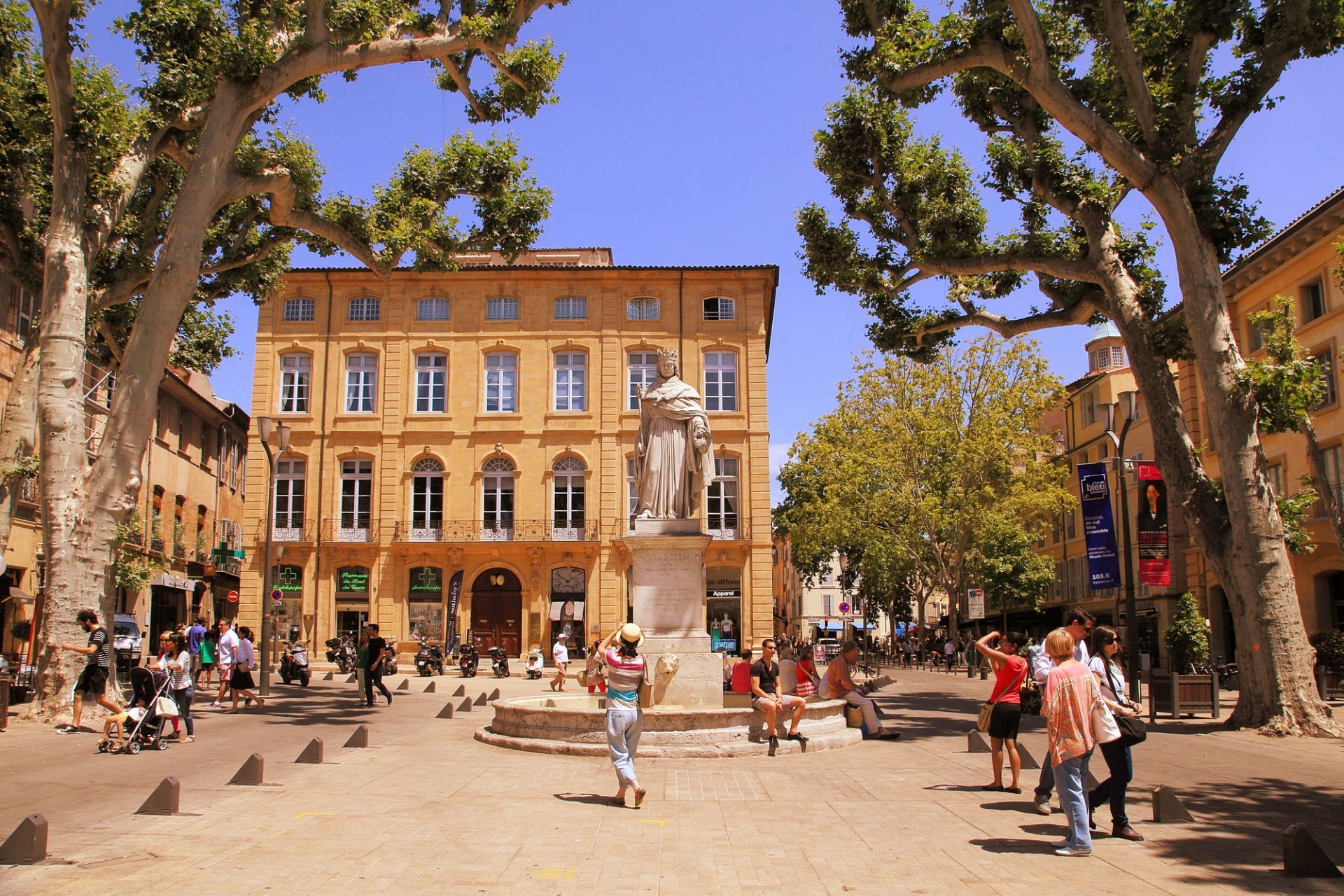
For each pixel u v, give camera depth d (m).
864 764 11.77
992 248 20.72
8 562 28.17
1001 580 44.47
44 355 16.00
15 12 18.56
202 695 22.47
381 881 6.16
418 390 41.91
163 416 38.72
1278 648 15.65
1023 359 38.53
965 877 6.44
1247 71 16.84
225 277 23.41
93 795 9.25
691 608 13.55
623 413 41.34
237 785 9.81
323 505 40.62
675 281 42.34
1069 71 18.97
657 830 7.82
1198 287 16.66
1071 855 7.05
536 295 42.25
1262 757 12.83
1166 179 16.55
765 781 10.34
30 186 19.36
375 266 21.25
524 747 12.62
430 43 17.91
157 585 37.47
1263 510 16.06
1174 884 6.26
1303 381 16.12
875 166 21.03
